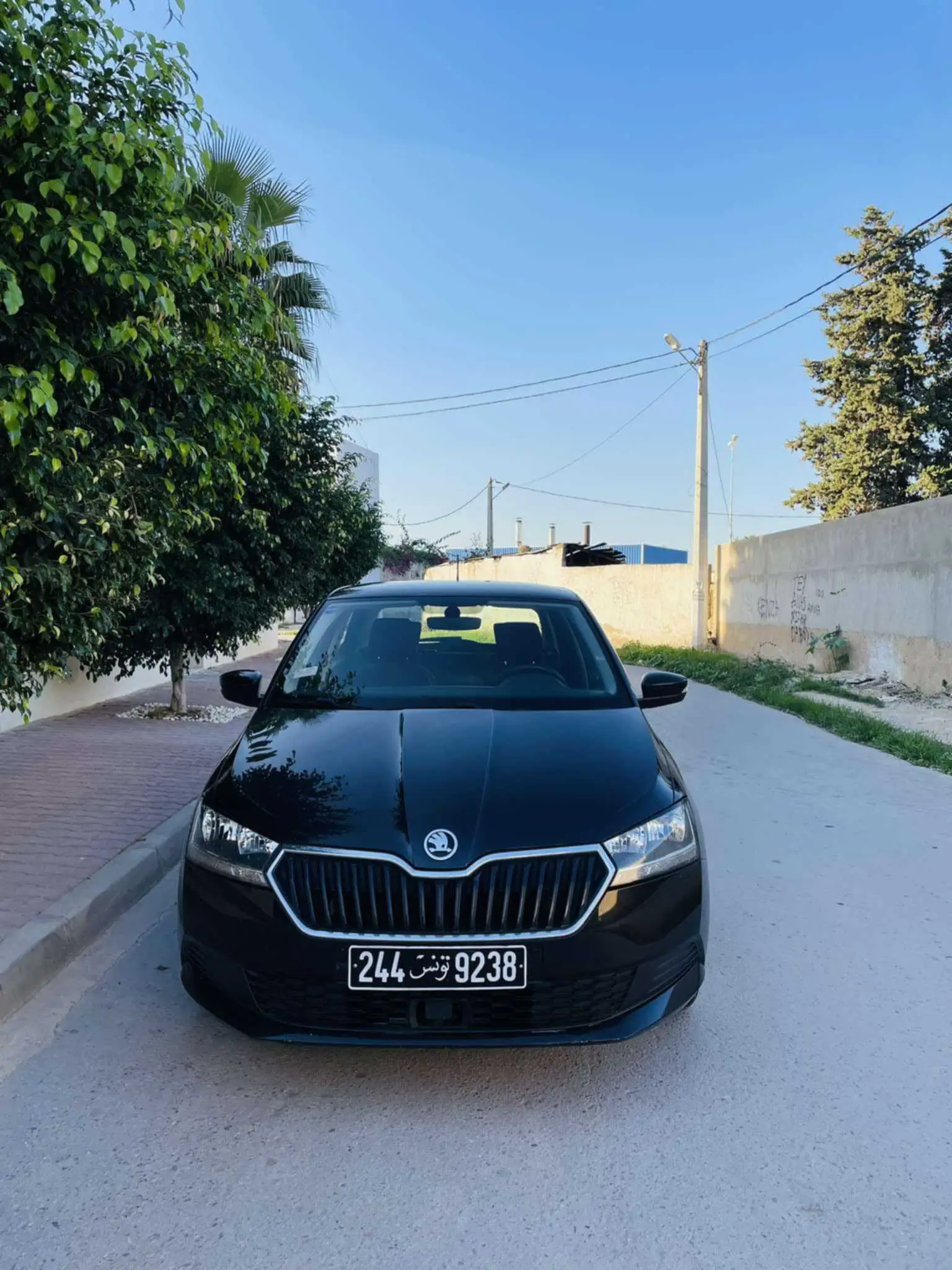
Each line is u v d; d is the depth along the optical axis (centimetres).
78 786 628
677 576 2338
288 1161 250
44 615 377
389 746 325
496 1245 218
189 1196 235
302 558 943
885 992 355
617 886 271
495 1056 306
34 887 420
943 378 2225
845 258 2338
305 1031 267
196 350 415
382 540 1800
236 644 971
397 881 262
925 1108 278
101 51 338
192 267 366
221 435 443
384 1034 263
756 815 616
